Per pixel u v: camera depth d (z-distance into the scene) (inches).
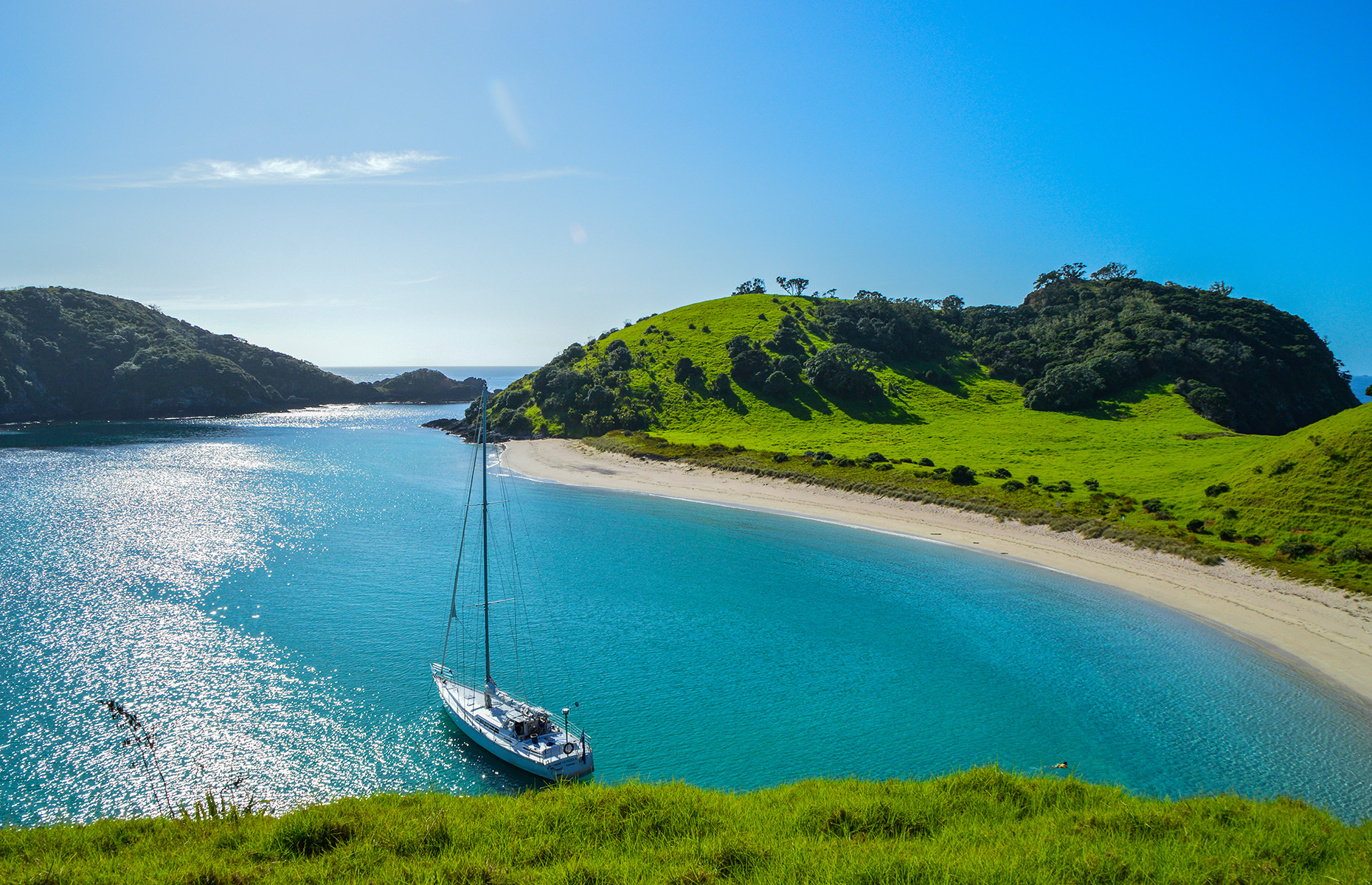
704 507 3511.3
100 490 3612.2
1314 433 2854.3
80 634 1745.8
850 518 3250.5
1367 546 2137.1
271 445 5812.0
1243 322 6855.3
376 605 2012.8
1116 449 4355.3
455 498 3676.2
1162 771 1280.8
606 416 5738.2
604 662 1700.3
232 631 1801.2
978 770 884.6
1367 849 653.3
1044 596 2209.6
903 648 1815.9
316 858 641.6
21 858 646.5
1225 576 2246.6
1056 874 560.1
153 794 1151.6
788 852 611.8
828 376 6067.9
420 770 1240.2
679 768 1275.8
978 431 5044.3
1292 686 1595.7
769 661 1728.6
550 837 677.3
